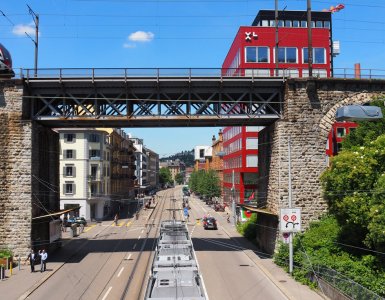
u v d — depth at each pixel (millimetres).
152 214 78688
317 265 25453
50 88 33094
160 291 15602
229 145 81750
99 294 23359
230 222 62406
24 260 31516
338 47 69812
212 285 25500
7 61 34156
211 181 90000
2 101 32188
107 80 32156
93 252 37125
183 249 23812
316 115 32719
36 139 33375
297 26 66188
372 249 27125
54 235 37125
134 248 39156
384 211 22922
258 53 59094
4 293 23781
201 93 34500
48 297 22969
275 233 33062
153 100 33000
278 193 32469
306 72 59375
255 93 33688
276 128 33281
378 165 26297
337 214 27469
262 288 24844
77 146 66750
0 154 32000
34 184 32688
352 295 20484
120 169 90938
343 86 33031
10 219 31781
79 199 66250
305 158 32531
